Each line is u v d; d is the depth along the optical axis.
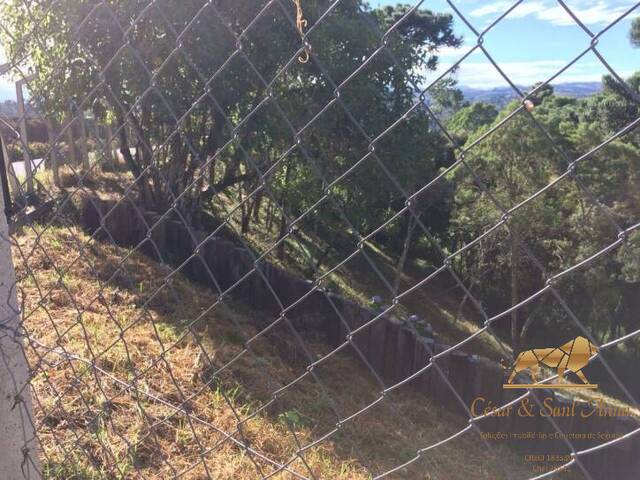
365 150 7.37
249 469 2.54
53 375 2.84
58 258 4.94
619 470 5.61
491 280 12.14
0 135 1.73
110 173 7.30
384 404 5.43
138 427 2.59
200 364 3.79
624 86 0.72
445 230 12.45
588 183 8.89
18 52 1.63
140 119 5.86
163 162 5.20
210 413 3.16
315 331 7.07
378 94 6.14
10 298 1.52
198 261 7.48
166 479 2.27
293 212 8.71
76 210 6.07
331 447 3.53
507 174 9.05
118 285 5.12
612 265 10.76
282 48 5.89
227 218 1.31
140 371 3.35
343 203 8.22
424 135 7.22
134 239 7.15
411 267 13.23
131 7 4.28
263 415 3.50
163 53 5.59
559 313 11.83
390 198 8.44
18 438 1.58
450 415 6.17
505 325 12.48
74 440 2.30
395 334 6.72
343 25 5.98
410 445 4.23
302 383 5.01
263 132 6.55
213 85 6.02
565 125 7.93
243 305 7.08
